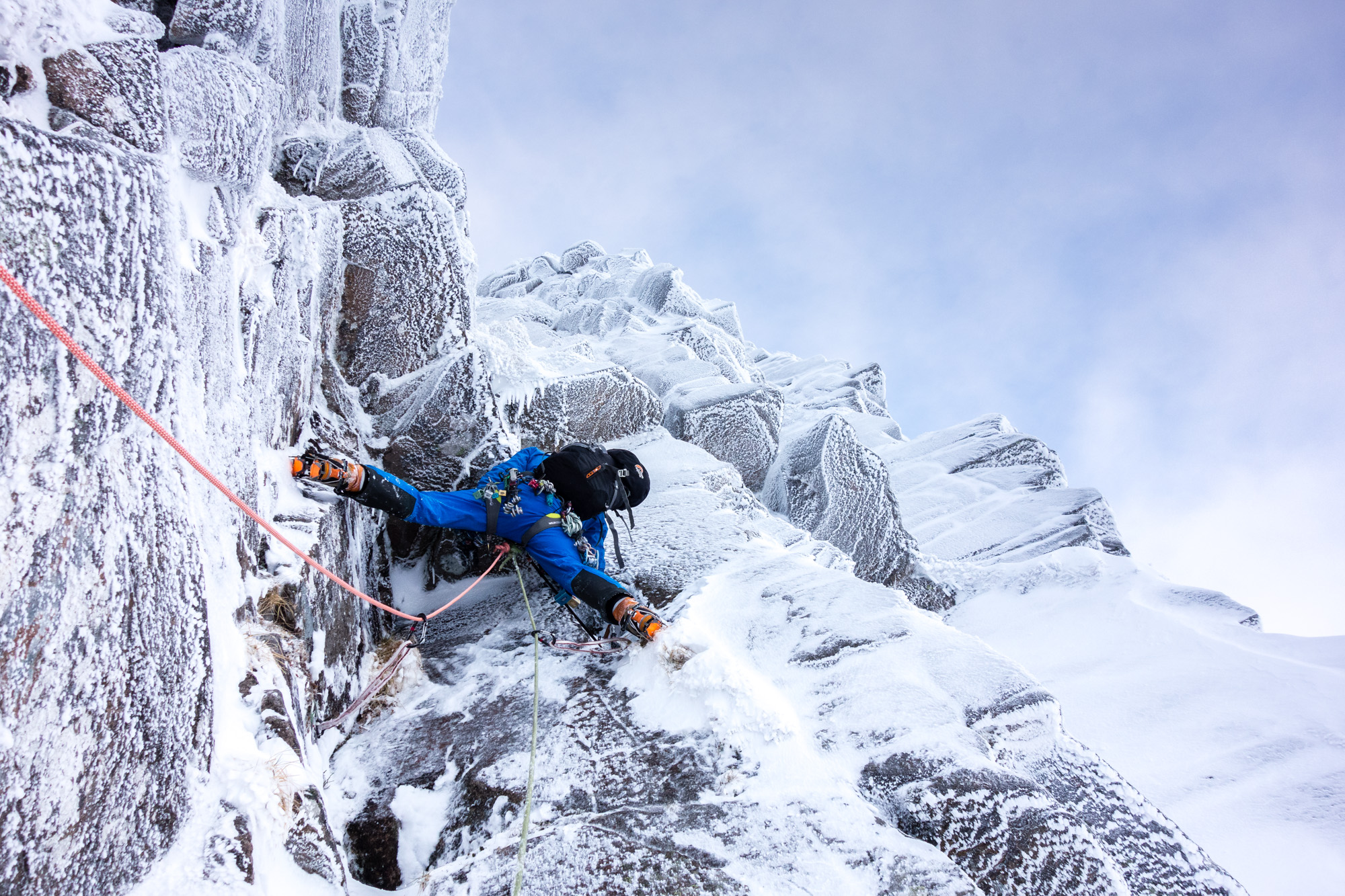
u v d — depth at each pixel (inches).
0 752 46.3
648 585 138.6
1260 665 206.1
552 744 99.5
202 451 77.8
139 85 62.1
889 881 76.3
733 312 543.2
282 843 70.3
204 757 71.0
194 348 76.8
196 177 78.7
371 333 157.5
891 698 102.3
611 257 588.7
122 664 59.3
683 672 104.7
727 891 75.1
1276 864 135.9
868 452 287.4
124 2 83.7
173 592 68.2
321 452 133.8
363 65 170.7
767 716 96.4
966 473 402.9
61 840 51.9
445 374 155.0
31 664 49.1
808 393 525.7
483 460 158.2
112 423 57.1
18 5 50.7
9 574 47.0
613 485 134.7
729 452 289.3
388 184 157.2
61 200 49.4
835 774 90.7
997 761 94.0
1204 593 259.0
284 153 148.6
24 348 46.6
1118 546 336.8
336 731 102.8
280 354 116.2
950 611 285.4
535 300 492.1
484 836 87.2
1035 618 264.2
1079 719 190.1
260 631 90.0
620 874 76.6
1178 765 166.9
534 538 127.1
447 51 208.7
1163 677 205.8
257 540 97.2
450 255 162.6
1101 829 92.5
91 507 55.6
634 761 94.7
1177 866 90.9
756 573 140.4
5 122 44.7
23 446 47.7
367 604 128.6
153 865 62.2
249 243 97.0
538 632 131.8
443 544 154.6
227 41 96.8
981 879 80.4
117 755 58.4
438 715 109.7
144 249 60.4
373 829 88.7
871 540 283.0
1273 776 158.9
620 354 382.9
